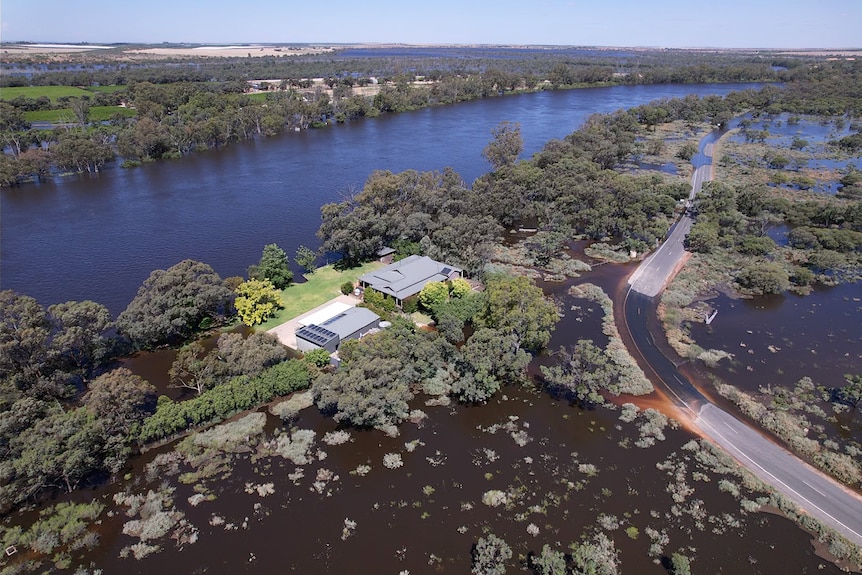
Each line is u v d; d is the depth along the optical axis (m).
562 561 48.56
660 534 54.75
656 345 89.56
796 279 112.44
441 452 66.19
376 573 50.75
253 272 105.44
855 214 132.62
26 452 55.34
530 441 68.12
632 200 141.50
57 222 145.00
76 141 187.50
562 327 94.75
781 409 73.88
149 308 84.00
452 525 56.03
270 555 52.53
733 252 126.31
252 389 71.56
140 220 147.00
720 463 64.25
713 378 80.94
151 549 52.84
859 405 74.56
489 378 73.19
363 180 181.50
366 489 60.53
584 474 62.72
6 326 70.19
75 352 76.38
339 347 80.12
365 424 70.19
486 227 121.31
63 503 58.03
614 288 110.06
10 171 170.62
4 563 51.28
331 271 114.31
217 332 90.75
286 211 154.12
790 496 59.66
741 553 52.81
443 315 88.44
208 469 62.66
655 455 65.69
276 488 60.56
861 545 53.47
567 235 131.25
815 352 88.12
